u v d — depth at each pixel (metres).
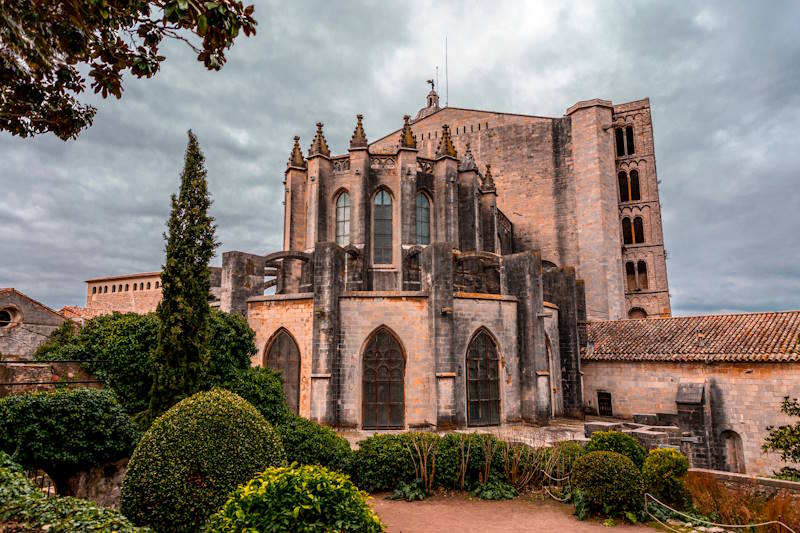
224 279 33.47
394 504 18.30
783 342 30.39
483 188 46.44
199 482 11.89
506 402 32.84
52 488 18.52
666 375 34.72
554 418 37.16
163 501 11.64
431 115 64.62
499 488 19.50
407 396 30.44
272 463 12.84
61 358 22.23
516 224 58.69
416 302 31.45
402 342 30.94
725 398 31.47
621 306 53.09
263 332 33.06
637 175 59.66
